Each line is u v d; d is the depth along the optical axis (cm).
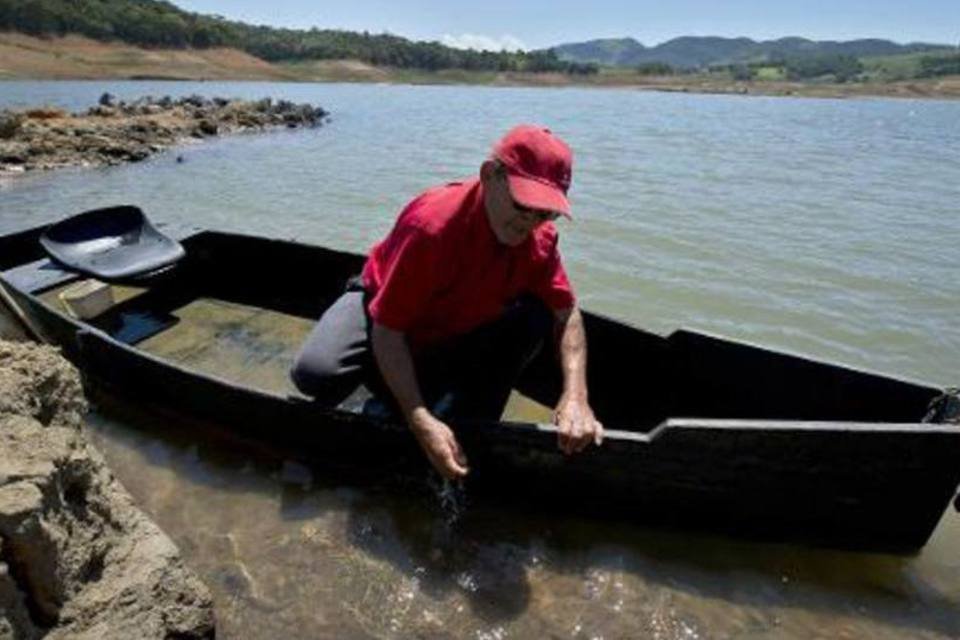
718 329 693
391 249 380
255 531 390
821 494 364
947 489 350
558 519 402
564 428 361
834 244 1021
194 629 311
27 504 264
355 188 1418
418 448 400
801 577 365
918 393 381
